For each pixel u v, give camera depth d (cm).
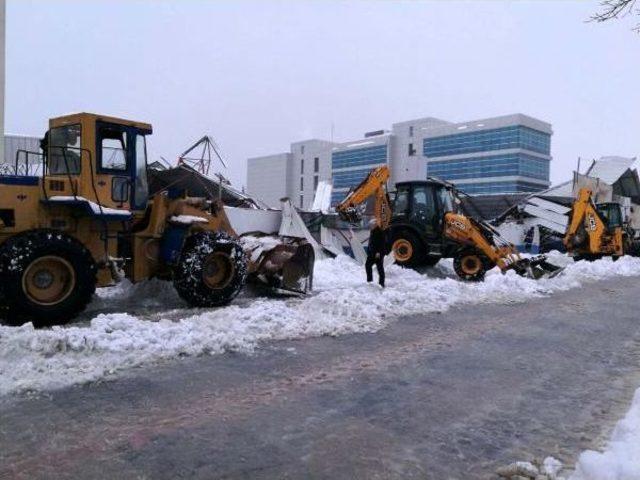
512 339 729
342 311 806
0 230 677
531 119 7050
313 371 549
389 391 500
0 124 1371
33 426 395
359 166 7962
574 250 2003
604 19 523
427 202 1444
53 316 669
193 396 466
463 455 375
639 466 319
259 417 428
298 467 349
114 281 756
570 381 557
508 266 1342
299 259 985
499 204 2820
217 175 1405
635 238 2519
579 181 2778
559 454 382
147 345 579
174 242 806
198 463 349
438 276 1474
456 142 7462
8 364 509
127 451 362
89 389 472
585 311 979
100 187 747
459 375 558
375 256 1092
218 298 835
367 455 370
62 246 673
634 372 601
